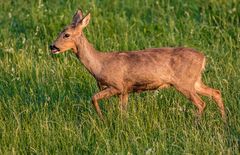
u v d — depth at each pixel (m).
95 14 39.00
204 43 35.81
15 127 27.95
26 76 32.34
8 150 26.75
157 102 29.50
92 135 27.41
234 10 38.12
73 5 40.53
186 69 28.30
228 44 35.41
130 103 29.31
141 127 27.47
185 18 38.28
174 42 35.78
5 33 37.72
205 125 27.69
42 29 37.94
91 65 28.53
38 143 27.11
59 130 27.53
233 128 27.38
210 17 37.88
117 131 27.36
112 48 35.59
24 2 41.53
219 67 32.16
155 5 40.28
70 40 28.56
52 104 29.69
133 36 36.78
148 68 28.22
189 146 25.91
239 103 28.84
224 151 25.53
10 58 34.50
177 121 28.00
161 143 26.22
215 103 29.27
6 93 30.92
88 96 30.59
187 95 28.47
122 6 40.16
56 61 33.75
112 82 28.31
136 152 26.09
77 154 26.44
